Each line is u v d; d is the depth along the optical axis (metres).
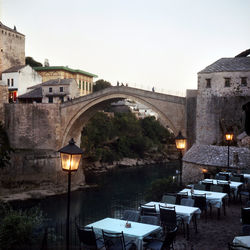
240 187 17.50
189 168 29.72
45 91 61.84
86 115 55.41
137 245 9.29
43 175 51.47
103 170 75.12
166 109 43.25
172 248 10.41
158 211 12.58
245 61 35.38
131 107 111.81
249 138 27.91
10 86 66.00
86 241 9.69
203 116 35.41
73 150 10.20
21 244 10.94
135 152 92.88
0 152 11.01
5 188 47.88
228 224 13.79
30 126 54.94
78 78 82.69
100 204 39.19
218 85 34.47
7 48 69.19
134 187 51.62
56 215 33.69
